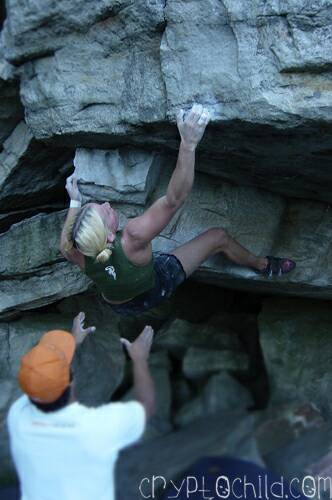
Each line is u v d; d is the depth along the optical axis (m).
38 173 4.77
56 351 2.48
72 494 2.39
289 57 2.99
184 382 3.64
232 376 3.77
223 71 3.17
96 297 5.02
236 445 3.15
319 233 4.17
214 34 3.16
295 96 3.04
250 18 3.03
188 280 5.01
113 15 3.41
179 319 4.44
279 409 3.43
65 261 4.57
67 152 4.52
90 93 3.64
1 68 3.92
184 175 3.07
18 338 4.82
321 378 4.02
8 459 3.31
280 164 3.69
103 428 2.41
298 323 4.61
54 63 3.71
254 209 4.13
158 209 3.16
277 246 4.19
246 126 3.25
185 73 3.27
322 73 2.98
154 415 3.29
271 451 3.20
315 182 3.87
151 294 3.50
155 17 3.29
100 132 3.66
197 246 3.71
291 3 2.91
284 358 4.29
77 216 3.14
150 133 3.58
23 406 2.52
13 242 4.55
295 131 3.19
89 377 3.85
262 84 3.09
